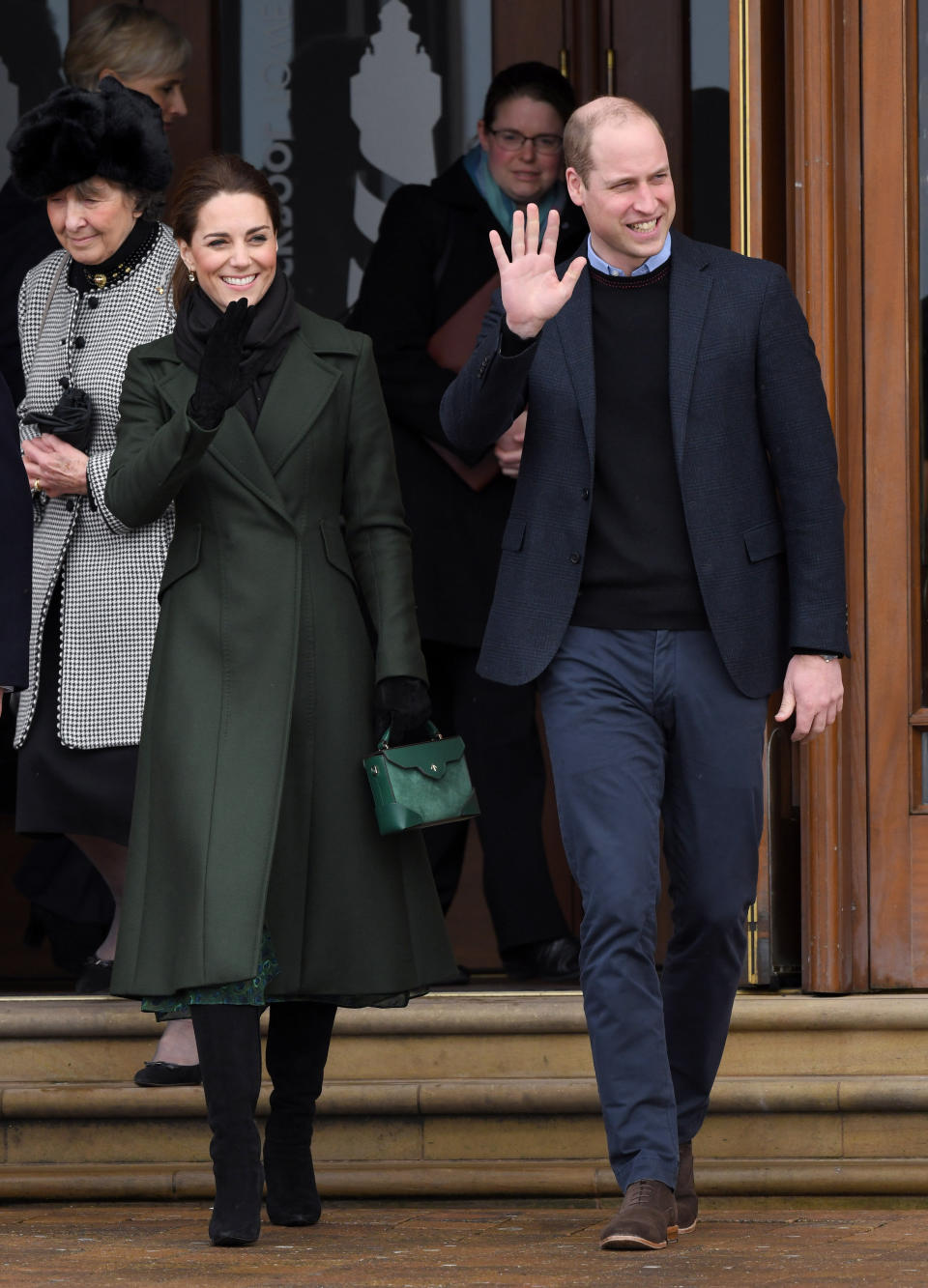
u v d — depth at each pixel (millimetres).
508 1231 13922
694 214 21719
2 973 21641
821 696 13438
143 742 13766
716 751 13430
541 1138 15891
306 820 13688
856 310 17078
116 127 16406
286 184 22172
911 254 17078
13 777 21578
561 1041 16172
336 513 14281
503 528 19109
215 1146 13258
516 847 19141
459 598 18984
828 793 16531
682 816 13617
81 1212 15336
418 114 22031
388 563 14266
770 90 17297
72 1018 16484
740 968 13805
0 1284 11906
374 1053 16312
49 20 22141
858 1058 16031
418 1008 16297
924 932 16641
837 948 16422
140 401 14195
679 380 13422
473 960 21766
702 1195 15492
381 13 22062
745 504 13523
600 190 13406
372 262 19500
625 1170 12977
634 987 13016
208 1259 12742
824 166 16922
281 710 13500
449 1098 15789
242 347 13555
